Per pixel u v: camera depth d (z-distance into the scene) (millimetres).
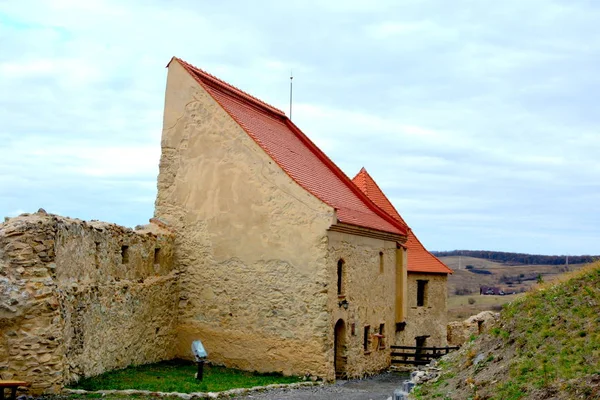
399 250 30594
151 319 23172
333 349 23516
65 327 17328
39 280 16672
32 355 16422
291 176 23859
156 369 21969
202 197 25156
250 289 24109
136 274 22516
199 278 24938
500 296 78625
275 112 31141
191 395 17281
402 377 26266
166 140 25875
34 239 16797
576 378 12312
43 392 16406
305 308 23219
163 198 25734
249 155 24516
